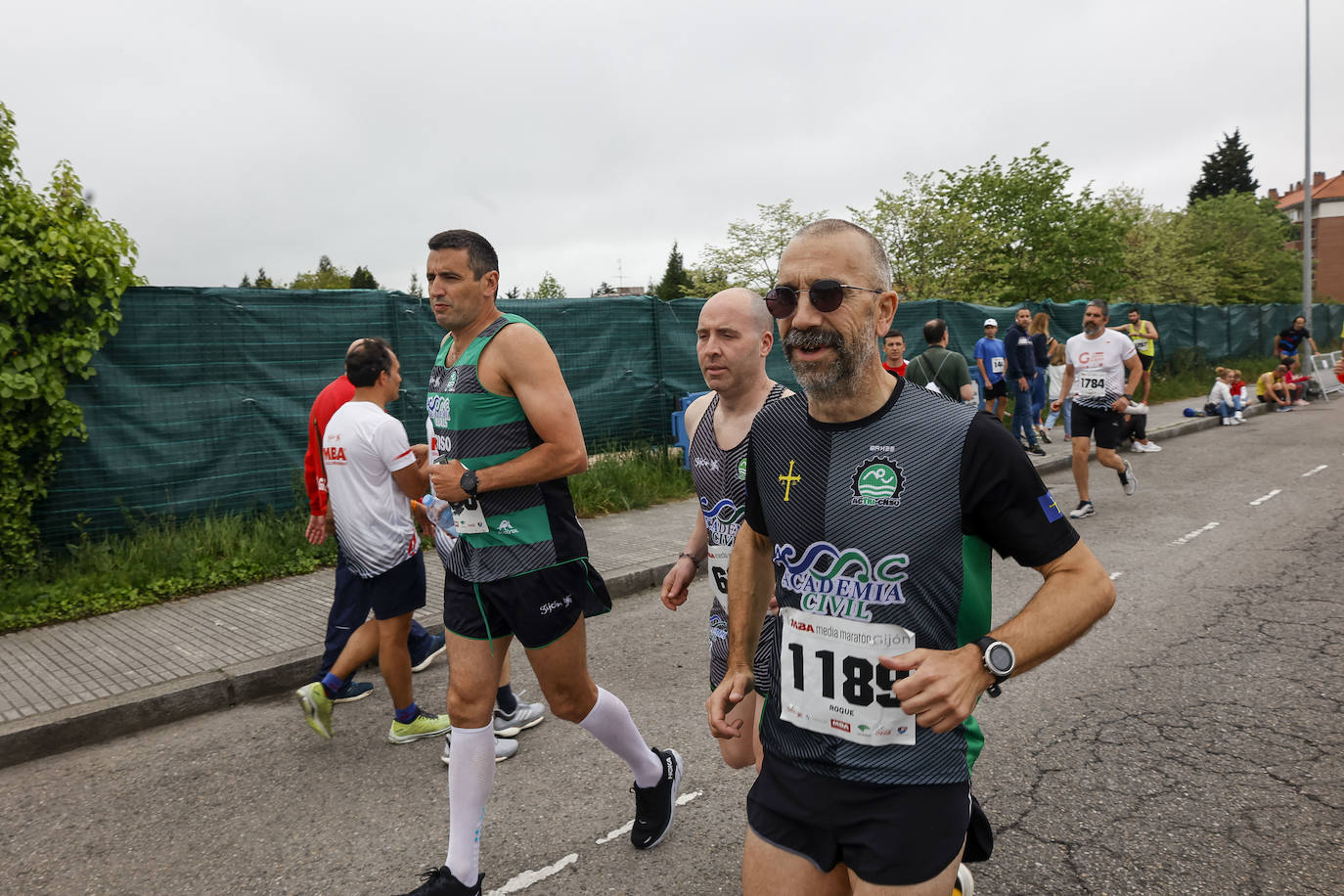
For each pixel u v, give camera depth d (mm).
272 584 6316
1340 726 3779
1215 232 45406
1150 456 12242
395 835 3197
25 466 6090
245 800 3494
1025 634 1466
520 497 2689
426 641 4934
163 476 6762
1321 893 2641
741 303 2523
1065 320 17469
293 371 7391
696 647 5176
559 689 2789
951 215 23000
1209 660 4613
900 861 1549
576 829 3168
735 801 3336
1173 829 3016
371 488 3703
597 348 9859
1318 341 29547
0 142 5906
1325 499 8789
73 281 6062
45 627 5418
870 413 1608
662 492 9438
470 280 2666
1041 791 3312
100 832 3273
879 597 1567
